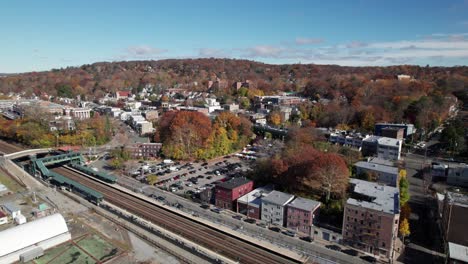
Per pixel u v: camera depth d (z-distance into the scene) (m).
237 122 166.00
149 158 142.00
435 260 65.62
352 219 70.31
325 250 69.19
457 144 135.75
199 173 121.94
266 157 116.56
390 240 65.69
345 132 157.62
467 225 67.06
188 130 141.00
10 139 169.62
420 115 163.38
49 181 112.25
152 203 93.44
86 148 155.25
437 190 100.38
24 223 71.38
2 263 61.69
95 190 104.94
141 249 68.62
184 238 73.56
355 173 102.75
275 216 81.12
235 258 65.56
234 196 90.12
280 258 65.69
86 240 71.56
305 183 88.44
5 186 104.31
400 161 125.25
